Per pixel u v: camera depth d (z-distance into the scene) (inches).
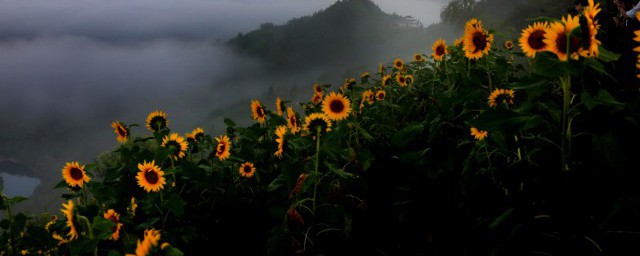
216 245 105.4
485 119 57.4
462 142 82.7
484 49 97.3
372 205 93.0
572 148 60.9
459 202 72.7
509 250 55.0
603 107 60.2
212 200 116.8
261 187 123.4
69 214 86.0
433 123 84.2
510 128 55.7
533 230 54.9
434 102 132.3
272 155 133.5
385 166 101.5
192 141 140.3
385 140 121.6
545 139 63.6
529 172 64.1
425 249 76.8
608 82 72.9
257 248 104.7
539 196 59.2
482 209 68.3
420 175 84.1
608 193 53.4
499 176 68.9
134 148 131.8
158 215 114.0
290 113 133.3
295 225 81.6
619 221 51.8
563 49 56.8
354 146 109.0
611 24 106.5
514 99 89.7
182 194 127.9
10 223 99.7
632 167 50.1
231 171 132.4
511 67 132.8
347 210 85.0
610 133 54.4
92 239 71.4
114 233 97.1
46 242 98.3
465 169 74.7
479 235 63.8
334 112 108.3
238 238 107.3
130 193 123.3
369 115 149.5
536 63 54.2
